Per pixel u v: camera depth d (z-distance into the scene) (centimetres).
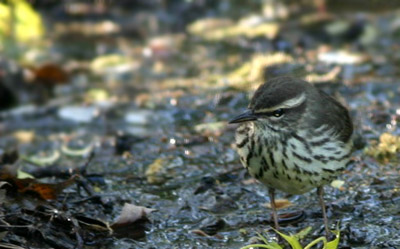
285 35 1856
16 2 1870
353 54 1716
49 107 1560
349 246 916
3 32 1822
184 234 951
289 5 2059
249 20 1973
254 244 886
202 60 1764
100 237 934
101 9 2044
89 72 1744
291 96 915
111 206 1010
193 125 1379
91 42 1892
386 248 904
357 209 1004
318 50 1758
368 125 1288
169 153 1224
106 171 1153
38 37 1891
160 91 1588
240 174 1115
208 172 1139
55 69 1689
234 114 1409
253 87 1530
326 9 2008
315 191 1059
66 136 1423
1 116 1535
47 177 1095
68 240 899
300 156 909
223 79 1609
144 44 1889
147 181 1110
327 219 983
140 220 963
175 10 2062
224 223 980
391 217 978
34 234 888
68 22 1991
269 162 916
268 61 1647
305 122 916
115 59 1794
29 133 1457
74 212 961
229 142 1260
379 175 1099
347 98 1420
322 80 1521
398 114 1337
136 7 2078
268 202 1038
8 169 1001
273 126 911
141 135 1322
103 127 1453
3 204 920
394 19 1903
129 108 1512
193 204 1030
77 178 1032
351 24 1886
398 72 1597
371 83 1502
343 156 939
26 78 1670
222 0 2098
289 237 853
